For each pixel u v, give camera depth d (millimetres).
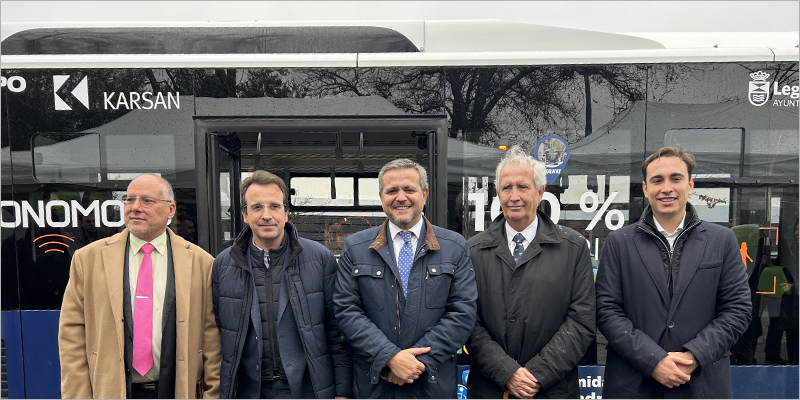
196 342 2309
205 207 3084
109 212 3096
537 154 3094
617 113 3066
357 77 3094
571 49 3254
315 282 2311
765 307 3059
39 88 3070
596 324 2404
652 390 2275
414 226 2332
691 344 2180
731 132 3055
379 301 2211
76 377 2256
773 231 3053
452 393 2230
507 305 2303
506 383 2230
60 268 3098
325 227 3477
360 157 3336
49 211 3092
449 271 2223
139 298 2273
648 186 2369
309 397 2279
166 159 3088
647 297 2293
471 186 3105
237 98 3092
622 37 3266
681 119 3057
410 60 3090
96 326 2260
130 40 3197
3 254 3096
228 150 3295
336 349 2354
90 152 3082
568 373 2326
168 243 2355
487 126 3094
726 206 3070
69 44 3176
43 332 3084
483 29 3254
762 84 3039
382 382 2188
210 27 3232
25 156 3084
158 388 2252
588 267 2355
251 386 2236
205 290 2369
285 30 3244
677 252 2301
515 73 3082
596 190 3080
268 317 2248
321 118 3100
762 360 3055
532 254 2305
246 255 2285
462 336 2170
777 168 3051
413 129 3104
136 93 3072
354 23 3254
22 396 3098
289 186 3447
